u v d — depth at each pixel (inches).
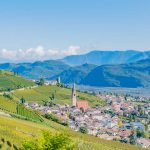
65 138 1888.5
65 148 1870.1
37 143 1883.6
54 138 1867.6
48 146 1849.2
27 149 1866.4
